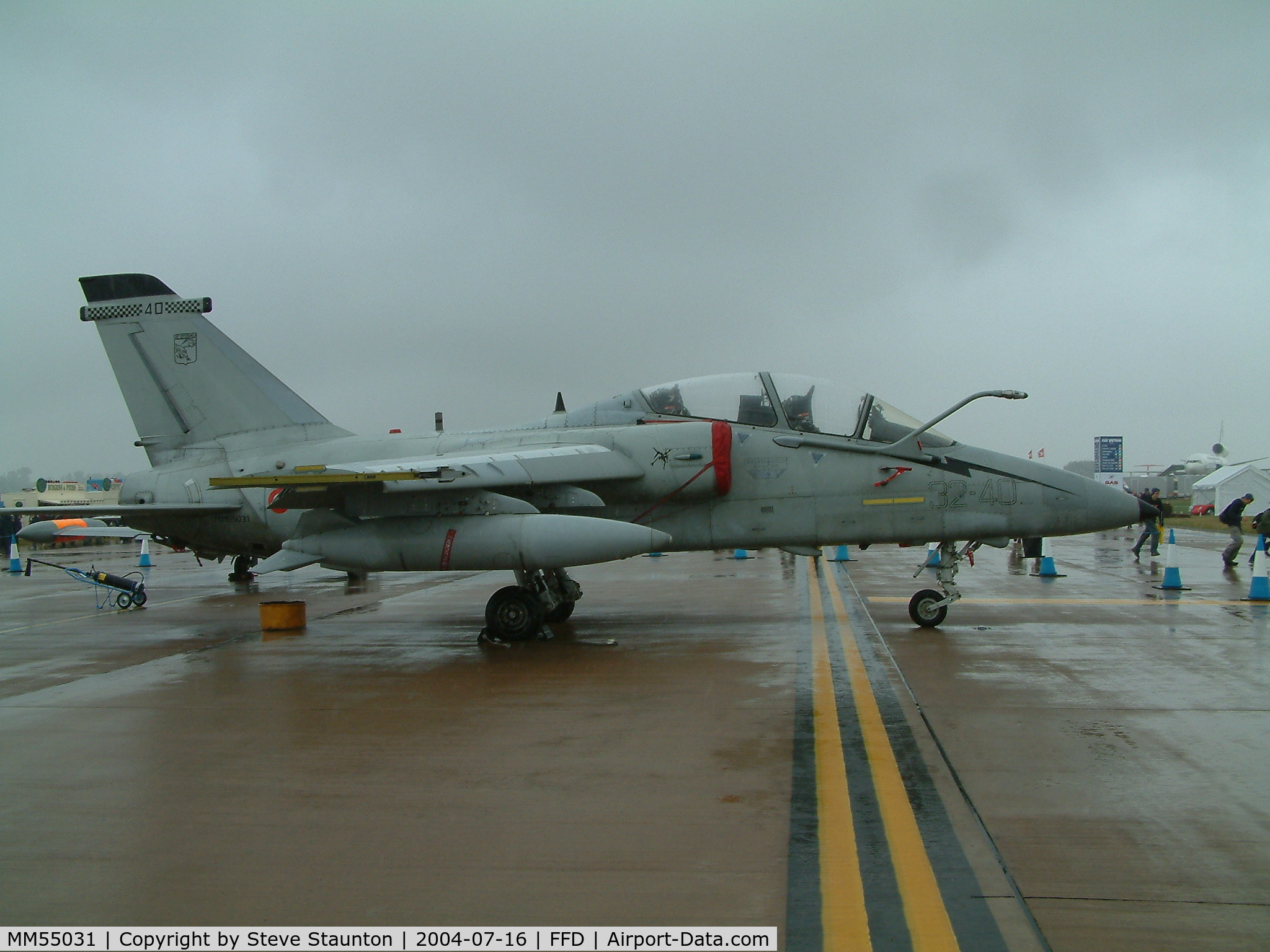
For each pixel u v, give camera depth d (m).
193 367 13.00
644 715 6.58
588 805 4.67
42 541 13.16
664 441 10.60
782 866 3.87
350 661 9.12
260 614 12.12
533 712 6.77
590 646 9.73
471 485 9.60
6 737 6.28
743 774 5.12
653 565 21.56
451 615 12.77
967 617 11.30
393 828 4.41
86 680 8.34
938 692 7.11
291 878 3.87
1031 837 4.14
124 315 13.12
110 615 13.67
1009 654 8.73
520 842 4.20
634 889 3.69
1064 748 5.51
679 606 13.19
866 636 9.98
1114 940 3.21
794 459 10.73
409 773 5.30
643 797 4.78
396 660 9.15
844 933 3.29
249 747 5.93
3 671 8.84
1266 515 17.42
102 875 3.95
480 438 11.66
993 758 5.34
